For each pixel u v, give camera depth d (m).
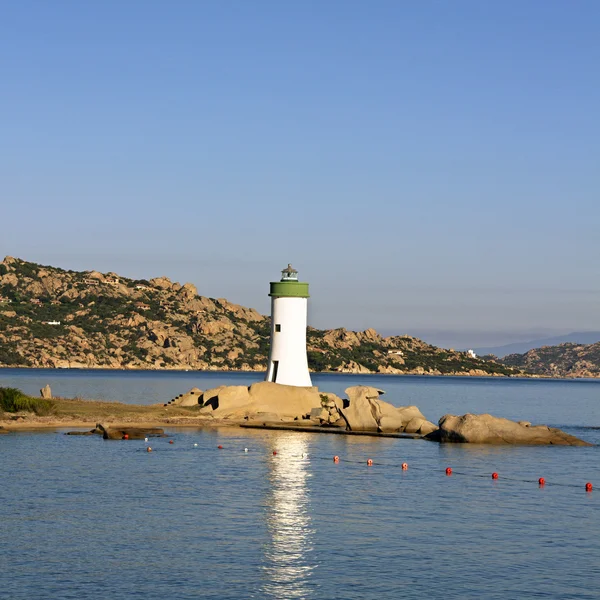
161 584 27.08
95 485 43.34
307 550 31.39
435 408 136.12
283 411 80.62
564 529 35.53
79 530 33.62
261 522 35.72
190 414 80.25
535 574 28.81
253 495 41.78
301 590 26.78
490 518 37.56
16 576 27.58
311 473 49.44
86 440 62.25
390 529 34.97
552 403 167.00
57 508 37.56
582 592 26.95
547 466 54.00
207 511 37.66
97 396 135.88
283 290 82.56
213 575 28.12
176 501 39.75
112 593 26.11
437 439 68.12
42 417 74.00
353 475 49.03
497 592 26.86
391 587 27.22
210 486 44.00
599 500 42.47
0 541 31.73
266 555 30.61
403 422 74.94
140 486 43.44
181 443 62.19
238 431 72.00
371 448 62.09
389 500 41.41
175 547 31.41
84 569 28.47
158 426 73.38
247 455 56.38
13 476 45.38
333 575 28.39
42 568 28.48
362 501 40.97
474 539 33.50
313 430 73.31
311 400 81.69
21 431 66.81
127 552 30.61
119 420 74.56
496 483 47.12
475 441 66.31
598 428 91.69
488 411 128.62
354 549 31.61
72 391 150.50
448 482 47.22
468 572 28.94
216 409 80.81
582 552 31.70
